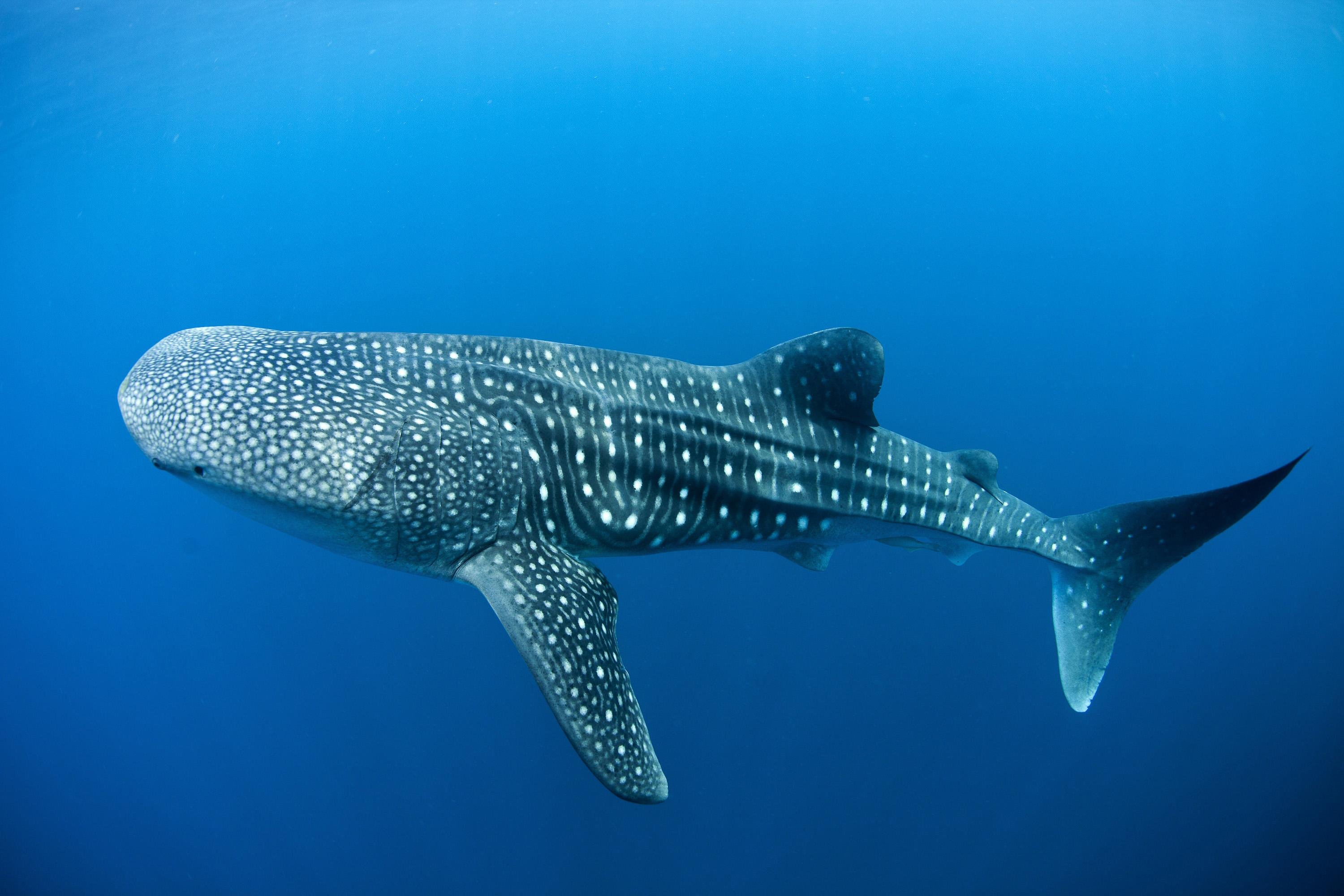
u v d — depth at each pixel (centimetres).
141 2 1416
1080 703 559
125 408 353
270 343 377
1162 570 570
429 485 361
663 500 443
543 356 425
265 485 339
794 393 497
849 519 512
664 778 352
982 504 557
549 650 347
